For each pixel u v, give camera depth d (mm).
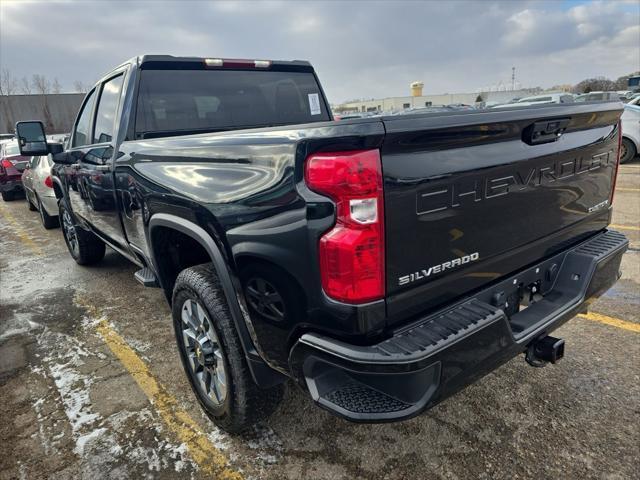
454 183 1695
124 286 4707
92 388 2896
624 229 5637
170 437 2420
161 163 2426
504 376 2768
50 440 2436
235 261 1889
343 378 1709
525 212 2027
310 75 3936
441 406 2537
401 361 1497
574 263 2326
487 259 1910
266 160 1698
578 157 2268
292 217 1598
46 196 7020
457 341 1609
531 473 2066
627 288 3938
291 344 1770
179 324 2525
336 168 1467
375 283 1534
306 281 1612
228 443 2352
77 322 3889
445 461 2162
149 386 2896
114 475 2182
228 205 1873
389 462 2174
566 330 3271
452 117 1624
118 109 3186
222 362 2182
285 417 2516
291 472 2145
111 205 3318
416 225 1608
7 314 4121
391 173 1515
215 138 2035
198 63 3289
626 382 2656
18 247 6652
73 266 5492
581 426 2330
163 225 2439
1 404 2762
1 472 2229
